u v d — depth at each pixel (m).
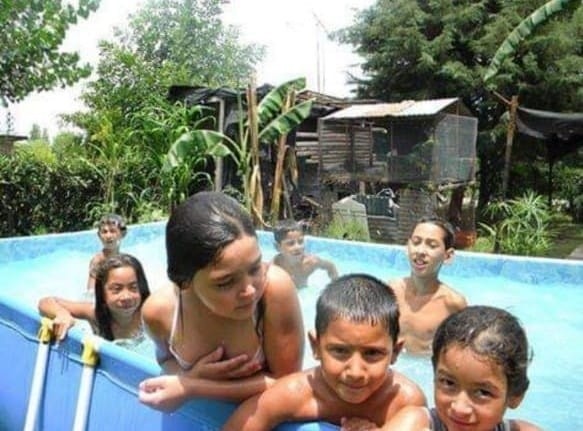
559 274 5.91
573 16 16.16
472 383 1.40
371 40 18.58
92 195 11.00
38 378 2.80
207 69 26.95
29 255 7.38
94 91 16.88
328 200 11.68
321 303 1.60
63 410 2.68
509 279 6.14
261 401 1.75
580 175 16.72
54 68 6.37
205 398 1.80
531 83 16.64
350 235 10.09
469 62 17.53
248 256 1.56
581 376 3.89
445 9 17.11
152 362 2.28
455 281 6.24
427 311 3.98
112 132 12.04
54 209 10.48
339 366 1.54
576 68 16.11
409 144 11.20
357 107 11.91
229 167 11.70
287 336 1.84
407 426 1.52
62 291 6.13
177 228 1.58
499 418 1.42
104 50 16.91
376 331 1.52
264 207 11.13
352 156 11.52
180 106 11.64
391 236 10.81
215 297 1.58
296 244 5.56
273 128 9.55
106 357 2.49
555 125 11.13
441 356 1.46
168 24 26.38
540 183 17.00
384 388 1.67
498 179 16.84
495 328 1.42
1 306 3.24
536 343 4.52
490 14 17.00
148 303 1.98
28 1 6.08
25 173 10.08
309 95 12.27
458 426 1.43
